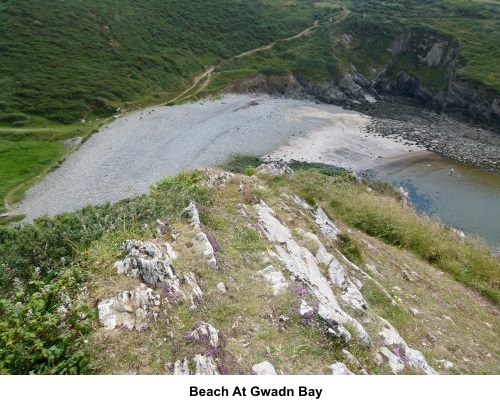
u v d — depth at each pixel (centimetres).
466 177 4866
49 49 6519
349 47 9100
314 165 5000
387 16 9631
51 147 4894
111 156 4809
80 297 750
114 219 1078
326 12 10319
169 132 5622
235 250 998
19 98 5697
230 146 5394
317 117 6800
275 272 927
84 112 5838
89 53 6812
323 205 1909
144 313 726
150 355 659
